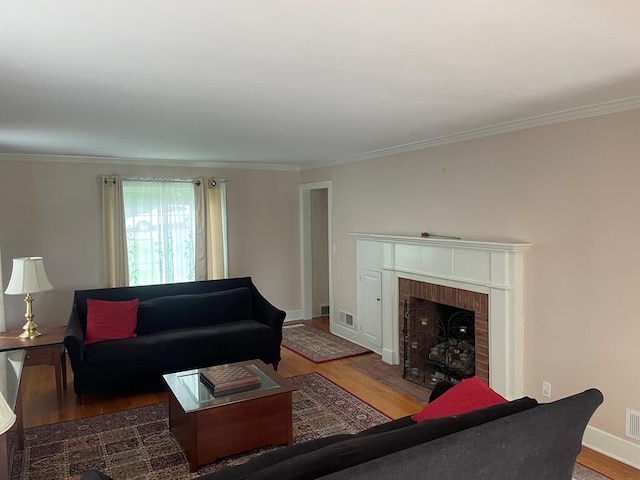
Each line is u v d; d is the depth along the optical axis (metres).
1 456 2.24
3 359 3.35
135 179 5.91
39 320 5.52
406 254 4.77
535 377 3.55
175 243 6.20
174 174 6.20
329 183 6.34
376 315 5.36
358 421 3.66
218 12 1.63
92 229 5.77
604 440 3.13
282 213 7.02
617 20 1.73
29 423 3.67
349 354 5.39
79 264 5.71
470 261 3.96
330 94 2.78
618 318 3.02
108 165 5.83
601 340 3.12
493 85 2.62
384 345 5.14
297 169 7.06
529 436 1.81
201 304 5.04
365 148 5.04
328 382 4.52
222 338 4.58
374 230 5.46
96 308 4.51
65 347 4.10
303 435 3.42
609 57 2.15
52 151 5.11
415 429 1.83
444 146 4.38
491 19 1.71
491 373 3.78
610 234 3.04
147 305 4.80
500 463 1.75
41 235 5.51
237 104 3.00
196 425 2.94
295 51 2.04
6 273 5.37
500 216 3.82
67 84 2.49
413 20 1.71
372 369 4.89
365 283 5.55
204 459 2.98
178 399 3.08
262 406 3.16
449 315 4.62
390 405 3.97
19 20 1.67
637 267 2.91
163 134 4.07
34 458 3.12
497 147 3.83
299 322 7.02
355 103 3.02
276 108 3.13
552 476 1.98
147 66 2.21
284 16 1.67
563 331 3.35
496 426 1.73
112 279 5.77
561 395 3.38
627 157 2.93
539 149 3.48
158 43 1.92
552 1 1.56
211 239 6.40
